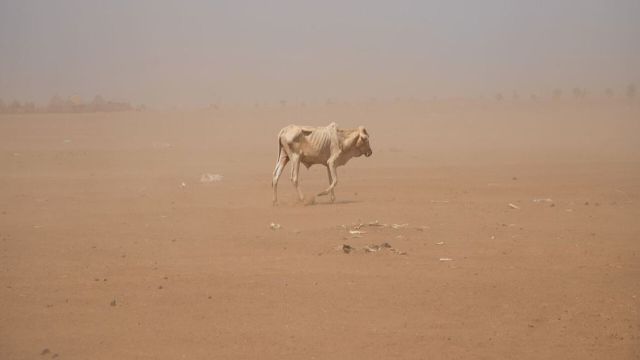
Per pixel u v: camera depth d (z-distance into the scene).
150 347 14.49
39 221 30.19
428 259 21.84
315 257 22.23
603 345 14.59
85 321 16.14
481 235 25.72
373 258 22.00
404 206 33.59
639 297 17.78
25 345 14.62
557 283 19.03
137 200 37.66
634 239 24.95
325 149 34.25
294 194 39.50
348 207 33.22
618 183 44.00
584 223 28.55
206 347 14.46
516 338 14.98
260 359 13.80
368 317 16.28
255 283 19.16
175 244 24.67
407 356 13.93
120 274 20.36
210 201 37.00
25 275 20.28
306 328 15.55
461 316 16.39
